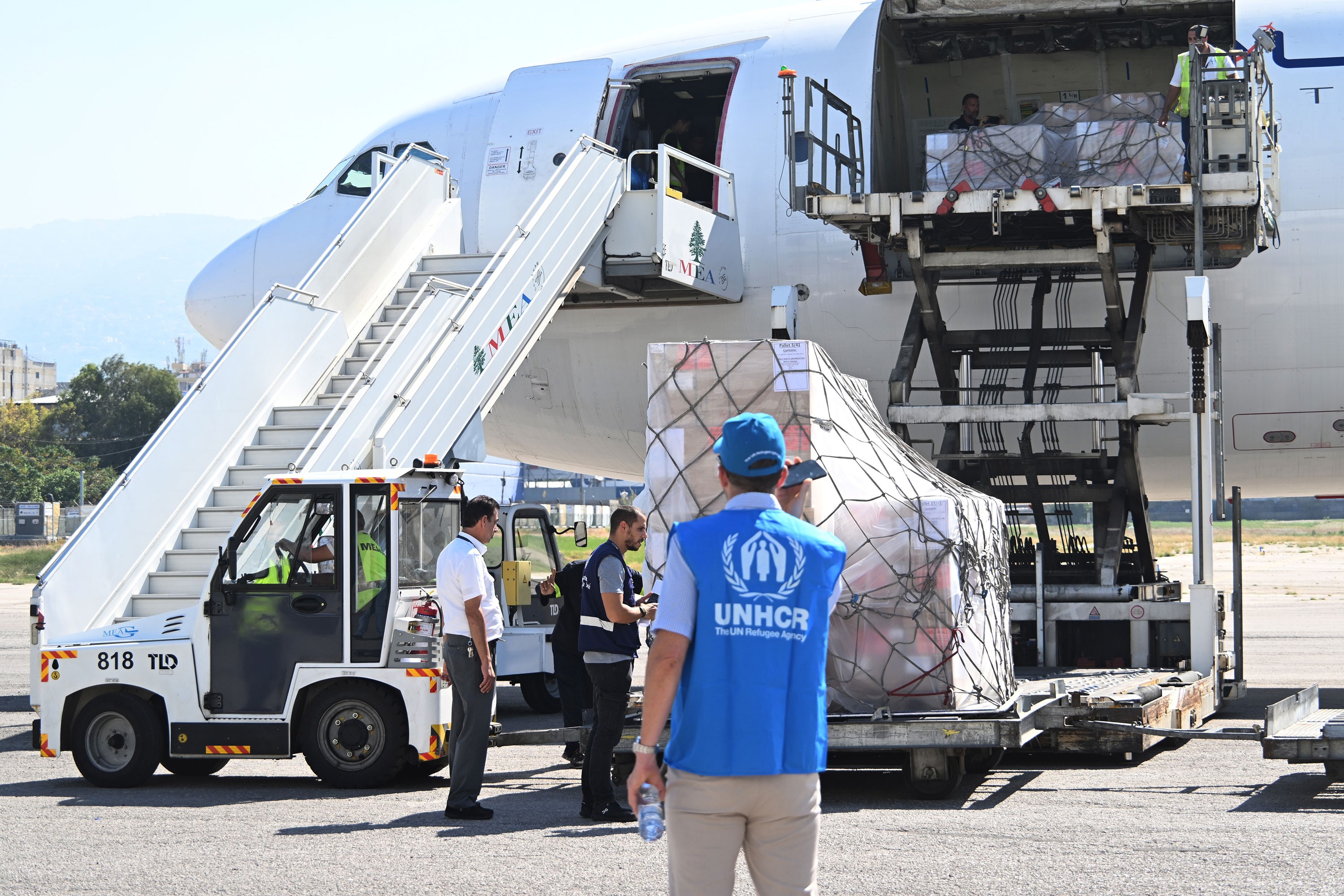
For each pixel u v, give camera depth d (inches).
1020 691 382.6
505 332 485.4
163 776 385.4
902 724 314.7
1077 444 562.9
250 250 654.5
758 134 571.2
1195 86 440.8
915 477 361.1
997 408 482.9
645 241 529.0
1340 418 532.1
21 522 3257.9
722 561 146.3
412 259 530.0
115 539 410.6
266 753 353.1
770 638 145.3
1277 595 1497.3
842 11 585.9
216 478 437.1
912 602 326.0
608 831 287.1
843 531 330.6
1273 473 565.6
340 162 660.1
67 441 4714.6
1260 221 458.6
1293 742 313.1
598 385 615.8
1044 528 532.7
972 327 546.3
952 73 597.9
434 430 455.2
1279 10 533.6
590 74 609.9
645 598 319.9
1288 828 273.4
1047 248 508.1
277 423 457.7
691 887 146.3
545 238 500.7
